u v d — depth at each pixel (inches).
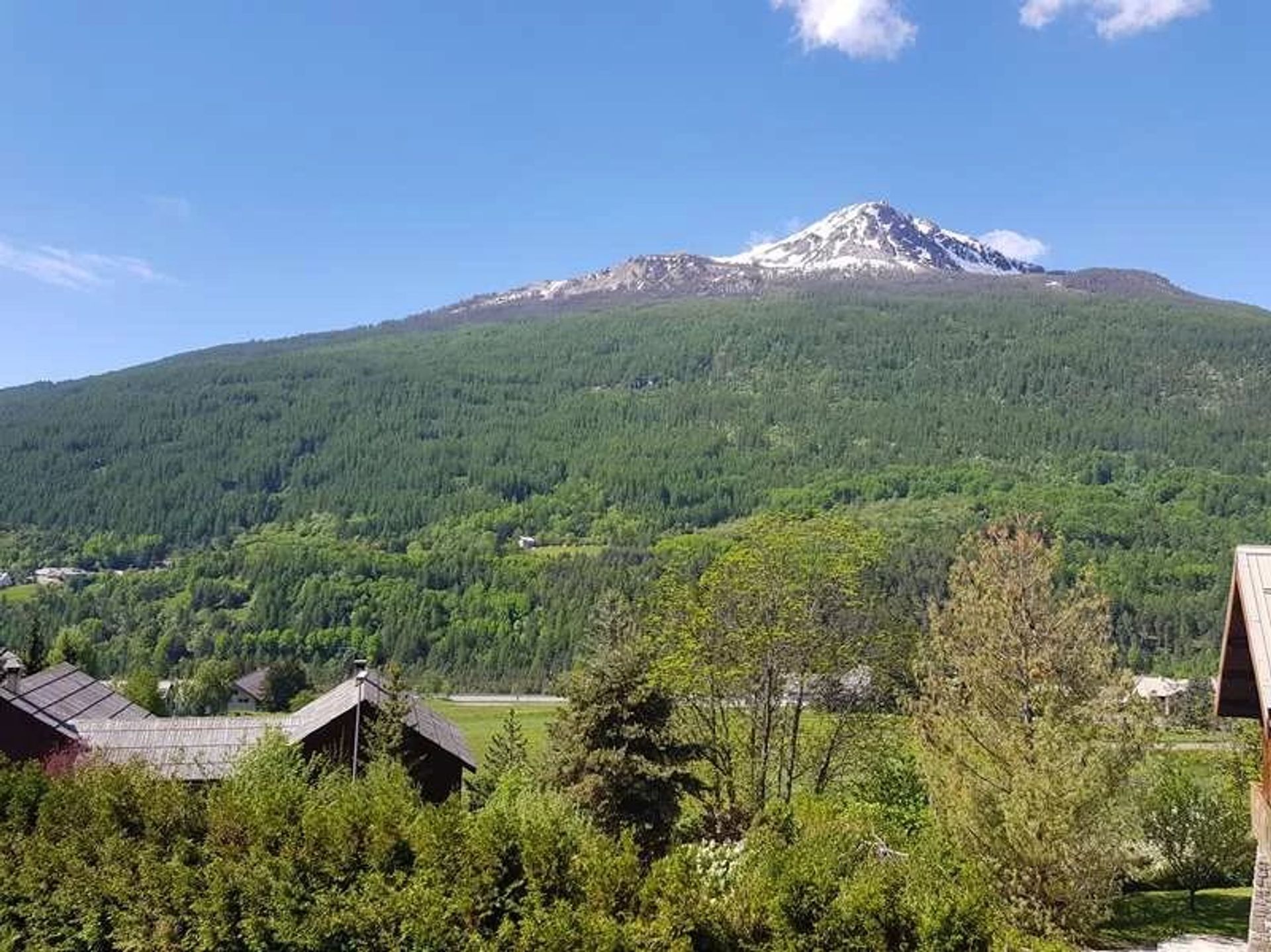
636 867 710.5
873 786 1534.2
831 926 661.9
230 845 770.8
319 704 1761.8
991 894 812.0
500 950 673.0
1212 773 1637.6
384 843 747.4
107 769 909.8
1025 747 957.2
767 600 1601.9
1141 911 1339.8
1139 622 4985.2
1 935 750.5
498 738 2174.0
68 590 6732.3
